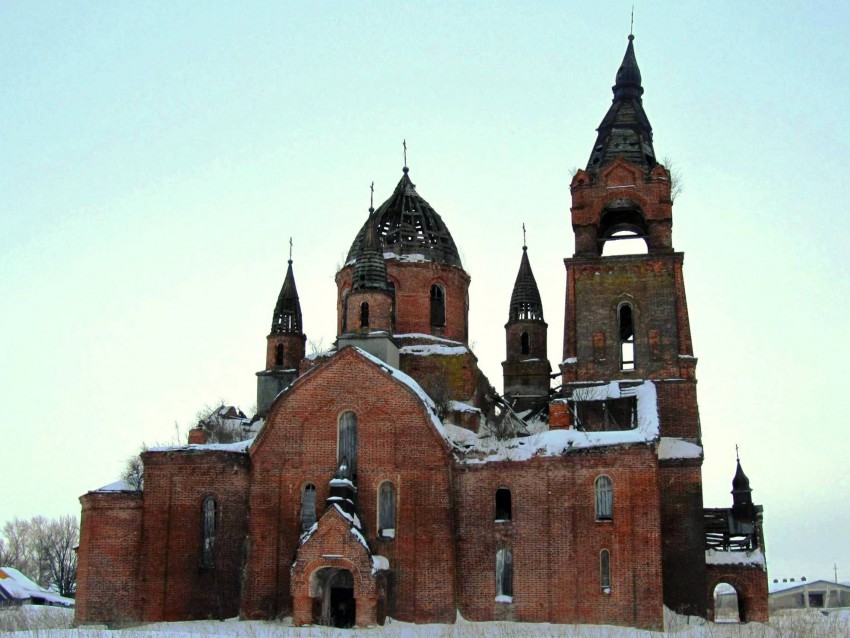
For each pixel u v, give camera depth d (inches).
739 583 2276.1
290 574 2041.1
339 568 2000.5
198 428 2385.6
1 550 5393.7
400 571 2031.3
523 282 2881.4
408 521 2055.9
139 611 2116.1
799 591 4995.1
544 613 1979.6
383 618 1977.1
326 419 2144.4
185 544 2144.4
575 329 2522.1
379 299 2298.2
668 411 2421.3
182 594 2121.1
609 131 2696.9
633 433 2046.0
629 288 2522.1
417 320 2534.5
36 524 5428.2
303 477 2121.1
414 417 2108.8
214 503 2170.3
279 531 2100.1
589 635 1780.3
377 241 2365.9
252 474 2144.4
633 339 2487.7
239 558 2137.1
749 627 1931.6
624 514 1972.2
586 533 1988.2
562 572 1985.7
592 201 2598.4
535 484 2044.8
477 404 2513.5
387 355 2262.6
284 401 2167.8
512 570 2020.2
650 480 1974.7
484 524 2057.1
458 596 2033.7
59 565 4931.1
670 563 2228.1
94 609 2130.9
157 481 2180.1
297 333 2898.6
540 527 2021.4
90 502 2192.4
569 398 2423.7
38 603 3786.9
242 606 2078.0
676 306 2488.9
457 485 2091.5
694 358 2447.1
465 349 2460.6
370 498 2082.9
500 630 1854.1
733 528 2458.2
